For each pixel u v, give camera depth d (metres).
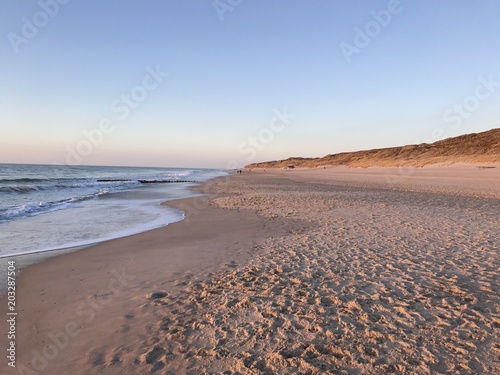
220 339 3.37
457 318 3.69
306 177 47.47
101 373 2.88
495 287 4.55
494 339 3.25
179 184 33.59
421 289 4.54
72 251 6.99
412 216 10.41
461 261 5.72
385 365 2.88
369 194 18.53
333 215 10.98
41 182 32.88
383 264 5.66
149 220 11.22
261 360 3.00
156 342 3.35
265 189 24.17
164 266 5.88
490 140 62.28
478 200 14.89
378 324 3.60
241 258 6.30
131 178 49.03
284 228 9.13
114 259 6.36
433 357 2.98
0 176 42.91
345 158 104.19
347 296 4.37
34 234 8.84
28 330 3.62
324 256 6.23
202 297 4.45
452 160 55.41
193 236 8.41
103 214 12.59
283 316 3.84
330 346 3.20
